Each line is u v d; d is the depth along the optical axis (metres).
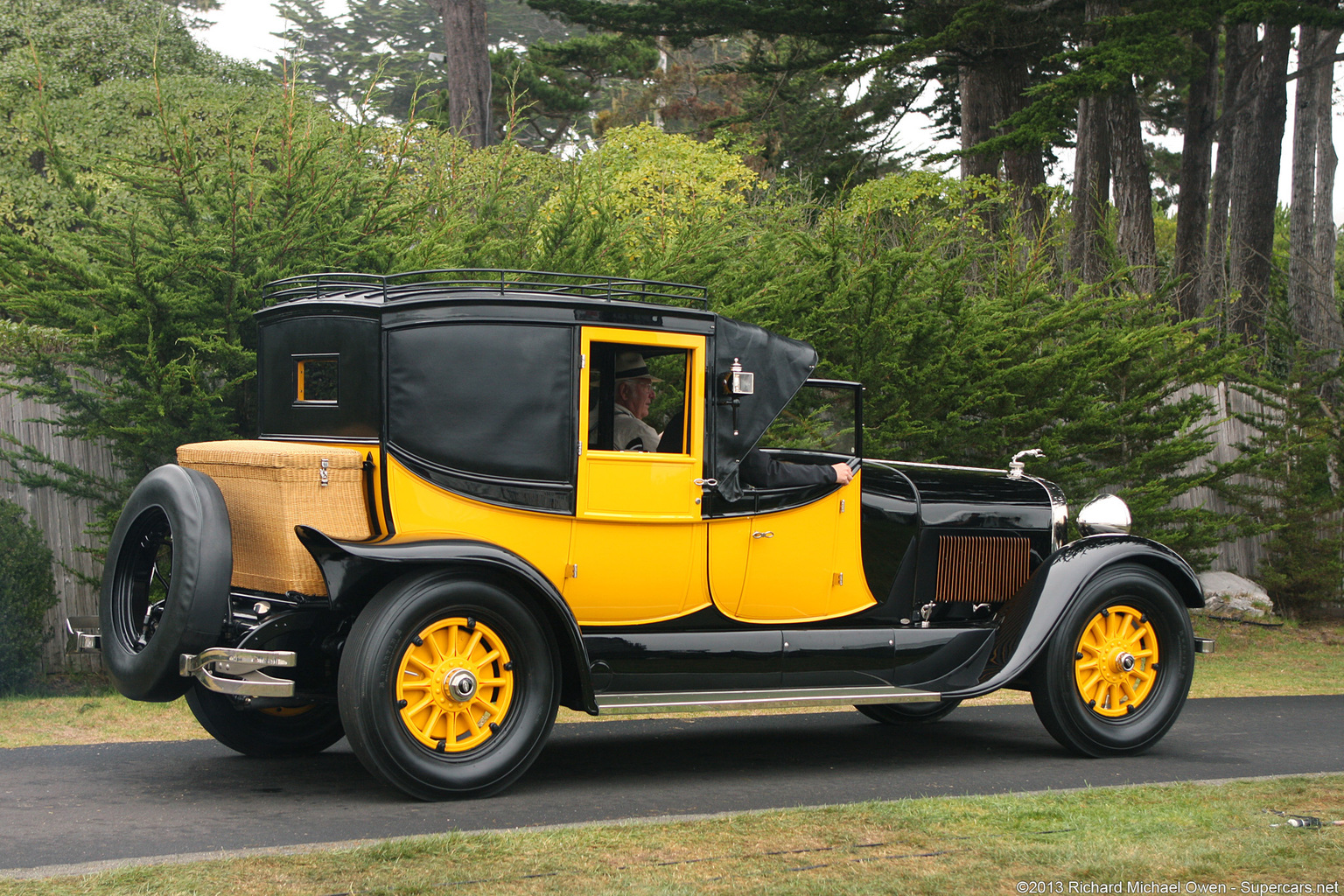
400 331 4.66
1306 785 4.83
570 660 4.86
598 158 12.56
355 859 3.57
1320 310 15.48
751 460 5.38
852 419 5.67
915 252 9.23
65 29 16.27
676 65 32.91
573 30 38.91
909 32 16.59
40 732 6.04
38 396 7.34
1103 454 10.30
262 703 5.11
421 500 4.66
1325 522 11.66
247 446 4.78
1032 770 5.39
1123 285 12.08
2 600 7.02
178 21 17.83
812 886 3.35
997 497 6.17
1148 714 5.78
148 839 3.91
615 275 8.18
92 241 7.45
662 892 3.27
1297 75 17.88
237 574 4.88
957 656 5.71
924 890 3.34
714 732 6.52
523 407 4.80
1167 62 13.55
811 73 26.56
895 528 5.76
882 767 5.46
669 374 5.29
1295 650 10.42
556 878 3.41
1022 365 9.16
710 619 5.27
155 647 4.45
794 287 8.59
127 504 4.92
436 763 4.46
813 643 5.39
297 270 7.50
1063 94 13.13
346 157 8.48
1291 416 11.59
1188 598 6.00
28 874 3.43
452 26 19.09
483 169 10.45
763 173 25.23
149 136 11.54
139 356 7.01
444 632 4.52
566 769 5.32
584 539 4.92
